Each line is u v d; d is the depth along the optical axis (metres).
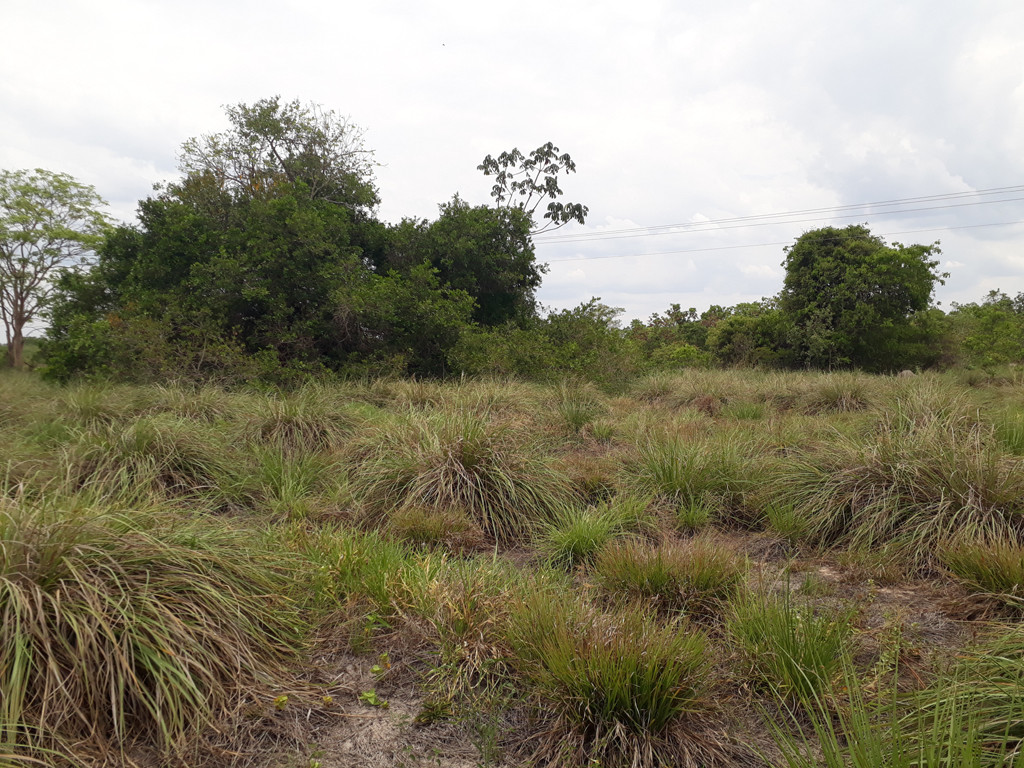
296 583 3.63
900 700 2.66
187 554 3.14
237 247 14.80
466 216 20.53
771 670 2.89
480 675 2.90
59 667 2.46
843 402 10.80
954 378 13.65
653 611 3.48
